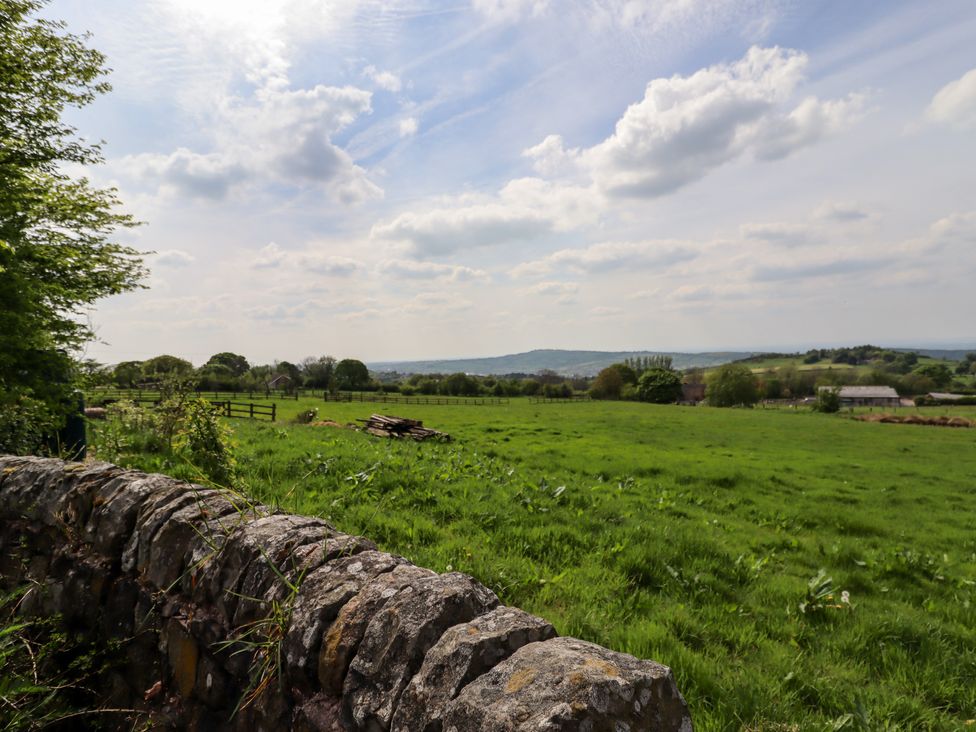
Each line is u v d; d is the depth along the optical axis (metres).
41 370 10.55
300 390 84.81
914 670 4.60
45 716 2.64
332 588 2.16
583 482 13.41
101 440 10.91
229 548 2.57
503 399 82.94
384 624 1.89
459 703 1.51
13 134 14.94
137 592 2.92
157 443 11.35
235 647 2.32
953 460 26.41
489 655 1.65
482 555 6.14
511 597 5.24
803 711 3.74
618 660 1.57
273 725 2.10
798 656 4.60
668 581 6.26
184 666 2.57
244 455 10.71
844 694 4.07
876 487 17.77
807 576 7.49
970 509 15.08
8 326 9.83
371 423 23.17
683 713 1.56
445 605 1.85
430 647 1.75
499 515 7.97
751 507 12.85
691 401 110.50
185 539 2.81
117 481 3.46
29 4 14.06
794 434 35.69
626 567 6.43
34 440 9.62
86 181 16.12
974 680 4.53
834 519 11.93
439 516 7.86
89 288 15.98
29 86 15.14
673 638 4.55
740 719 3.51
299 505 7.34
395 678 1.74
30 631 3.44
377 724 1.71
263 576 2.38
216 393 61.38
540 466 16.31
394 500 8.23
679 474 16.50
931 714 3.90
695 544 7.71
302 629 2.07
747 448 27.55
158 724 2.64
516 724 1.35
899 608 6.36
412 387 98.25
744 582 6.80
